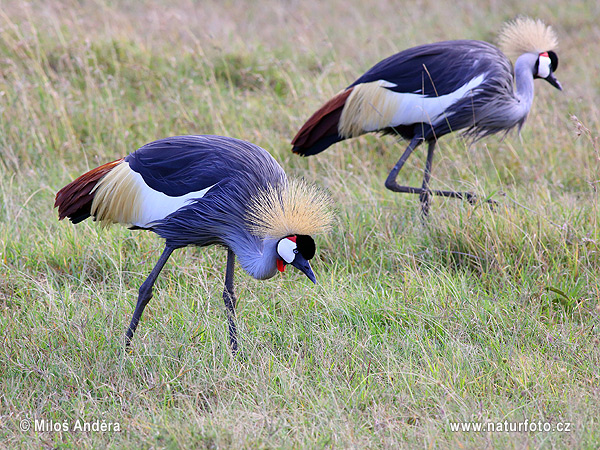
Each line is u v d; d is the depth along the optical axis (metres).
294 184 7.01
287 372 7.07
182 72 15.41
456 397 6.61
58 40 15.35
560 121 13.71
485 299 8.37
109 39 15.59
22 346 7.45
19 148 11.99
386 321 8.12
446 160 12.48
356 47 18.05
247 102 14.05
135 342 7.60
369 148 12.91
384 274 9.00
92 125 12.94
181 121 13.08
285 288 8.73
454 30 19.59
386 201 10.91
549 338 7.57
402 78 10.30
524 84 11.12
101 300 8.19
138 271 9.20
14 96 13.07
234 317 7.78
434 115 10.21
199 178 7.38
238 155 7.54
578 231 9.43
